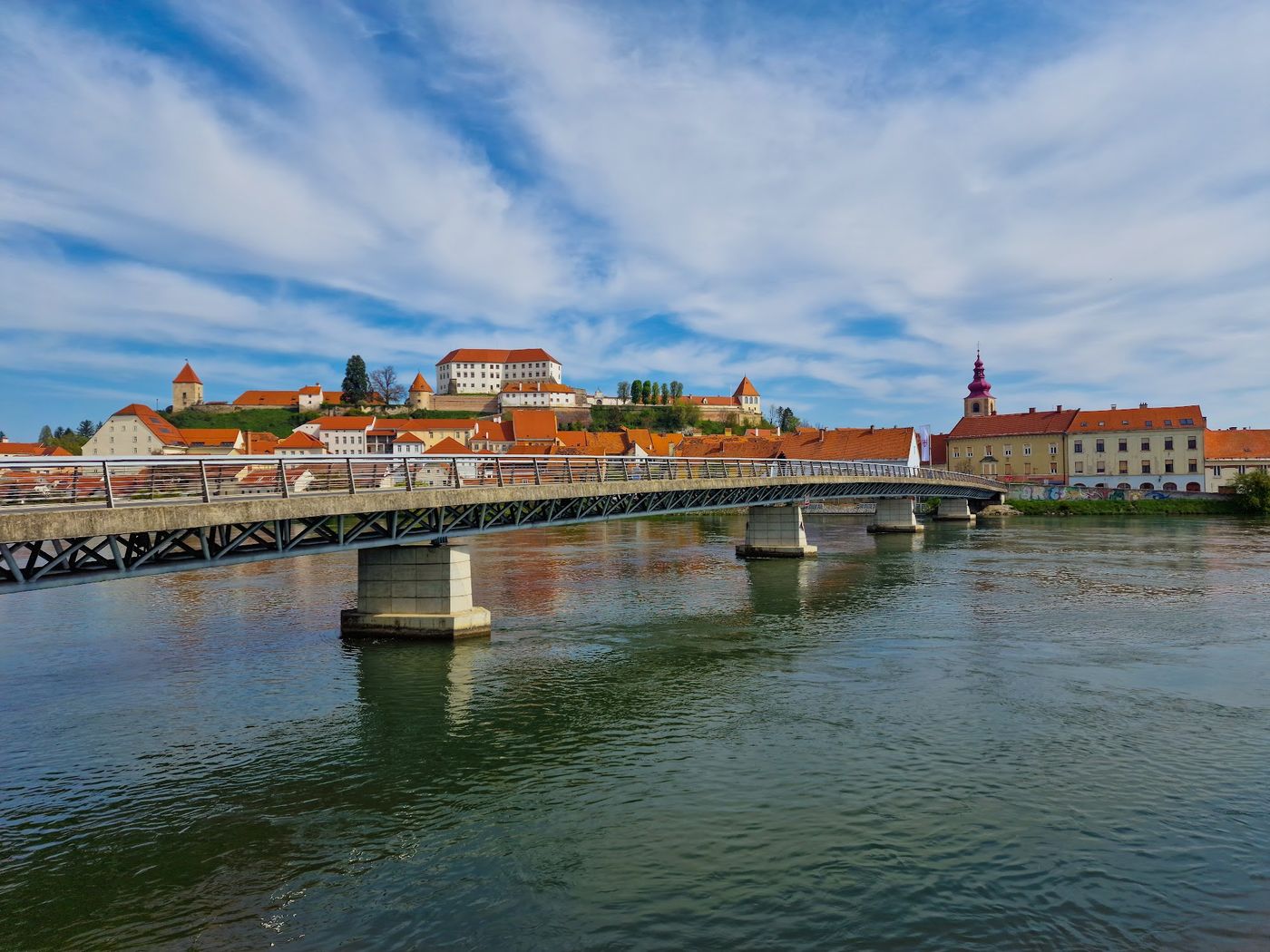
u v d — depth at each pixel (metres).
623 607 35.84
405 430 165.00
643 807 14.75
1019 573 45.50
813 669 24.22
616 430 198.75
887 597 37.47
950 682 22.52
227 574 49.47
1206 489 111.56
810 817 14.19
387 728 19.30
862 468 73.12
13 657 26.53
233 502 19.80
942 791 15.18
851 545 65.19
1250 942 10.44
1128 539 67.00
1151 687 21.70
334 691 22.34
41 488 19.50
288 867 12.76
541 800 15.16
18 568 15.48
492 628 30.78
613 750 17.70
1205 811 14.16
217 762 17.23
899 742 17.84
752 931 10.83
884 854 12.84
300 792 15.62
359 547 24.55
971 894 11.64
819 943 10.55
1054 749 17.23
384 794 15.51
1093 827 13.64
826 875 12.24
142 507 17.45
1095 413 122.19
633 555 59.88
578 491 32.28
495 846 13.37
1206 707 19.92
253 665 25.16
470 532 29.12
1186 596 36.53
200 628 31.28
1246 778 15.55
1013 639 27.83
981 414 144.75
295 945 10.66
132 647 27.91
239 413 199.00
